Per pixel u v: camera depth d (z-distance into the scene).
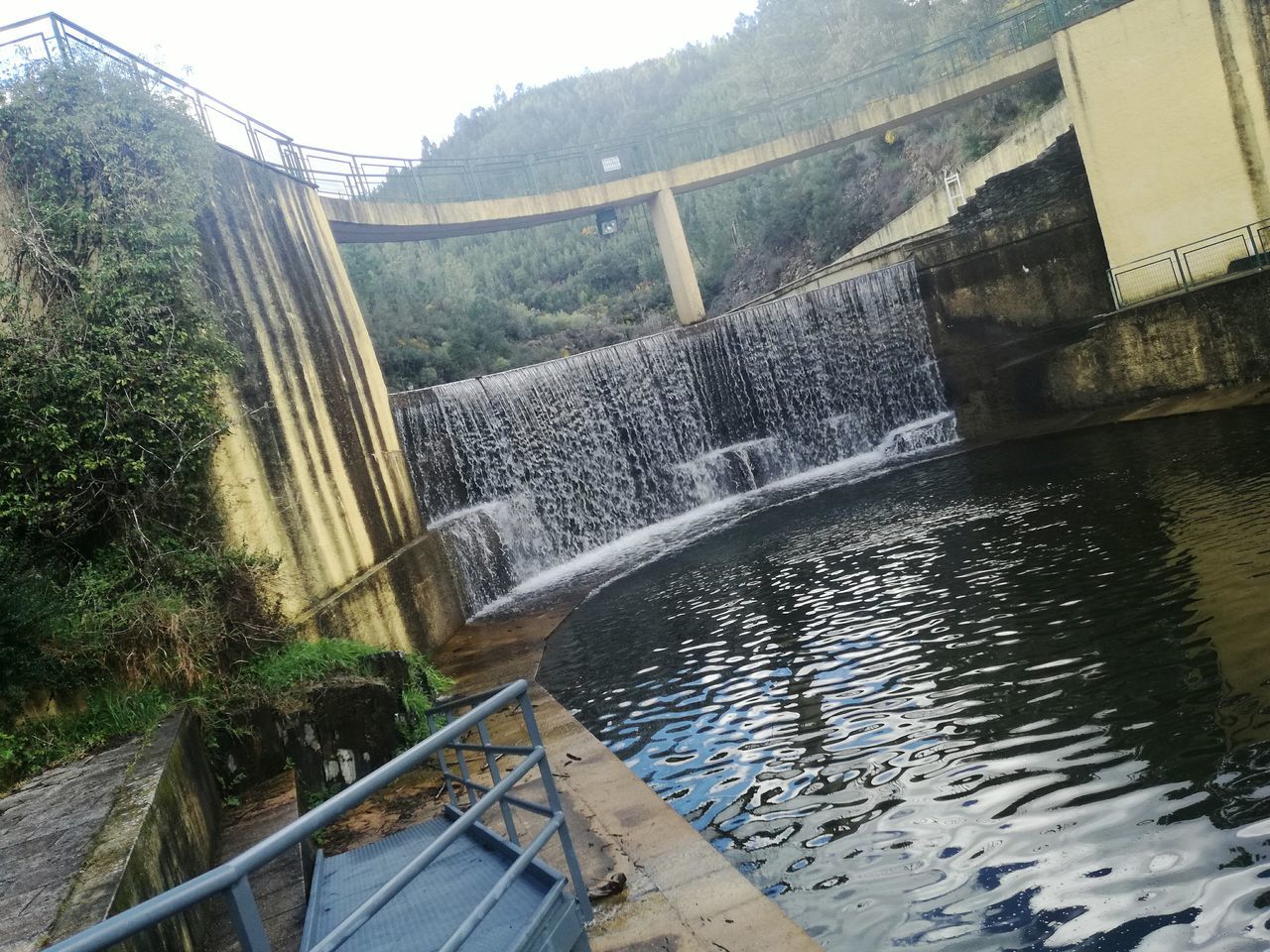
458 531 17.11
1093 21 21.66
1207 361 19.28
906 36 52.84
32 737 6.72
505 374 20.67
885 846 6.02
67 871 4.42
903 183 48.91
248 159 13.63
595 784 7.42
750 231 62.81
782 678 9.61
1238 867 5.02
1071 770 6.44
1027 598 10.18
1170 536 10.95
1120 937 4.70
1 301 8.62
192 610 8.47
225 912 5.45
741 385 24.61
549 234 77.81
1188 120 20.88
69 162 9.58
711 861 5.73
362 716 8.45
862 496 19.09
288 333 13.18
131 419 8.98
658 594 14.59
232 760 7.93
